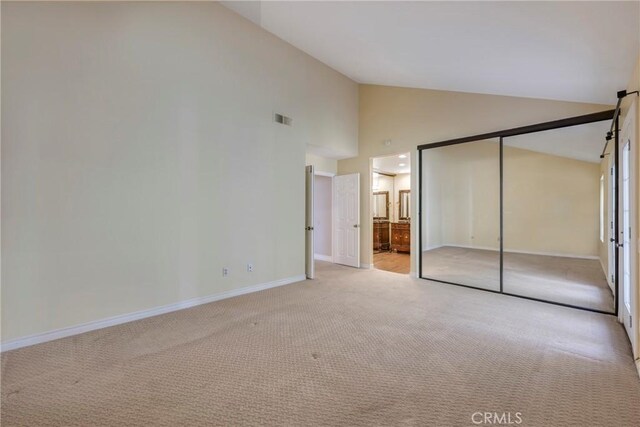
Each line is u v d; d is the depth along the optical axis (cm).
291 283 466
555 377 204
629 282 259
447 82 409
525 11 189
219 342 261
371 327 293
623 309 293
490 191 457
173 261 341
